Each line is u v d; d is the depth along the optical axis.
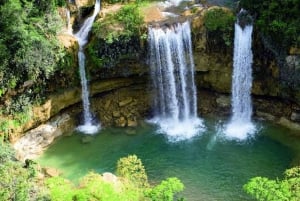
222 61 32.12
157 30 31.12
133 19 31.20
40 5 29.36
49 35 29.47
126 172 24.52
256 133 31.09
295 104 31.09
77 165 28.88
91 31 31.78
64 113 32.09
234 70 32.06
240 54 31.47
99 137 31.39
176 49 31.91
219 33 31.20
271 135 30.77
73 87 31.56
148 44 31.33
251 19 30.73
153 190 19.28
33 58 28.38
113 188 20.88
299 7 29.06
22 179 22.56
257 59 31.23
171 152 29.77
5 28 27.47
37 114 30.38
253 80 32.09
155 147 30.27
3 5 27.45
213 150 29.73
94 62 31.19
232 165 28.33
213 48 31.77
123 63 31.72
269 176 27.25
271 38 29.92
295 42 28.81
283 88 30.94
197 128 31.98
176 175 27.75
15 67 28.20
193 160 28.92
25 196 21.17
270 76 31.34
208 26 31.16
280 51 29.83
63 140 31.17
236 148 29.81
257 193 18.73
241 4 31.88
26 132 30.36
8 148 26.69
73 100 31.91
